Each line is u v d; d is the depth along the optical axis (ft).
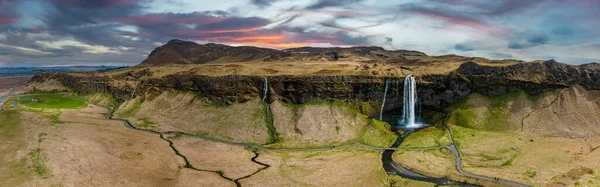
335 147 568.82
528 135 593.42
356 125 649.20
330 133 621.72
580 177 417.69
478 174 441.27
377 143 586.86
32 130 587.68
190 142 581.53
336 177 432.66
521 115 647.56
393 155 524.52
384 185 410.72
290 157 513.04
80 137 554.05
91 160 445.78
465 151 535.60
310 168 464.24
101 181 387.96
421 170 459.73
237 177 425.28
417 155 521.65
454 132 622.95
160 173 425.69
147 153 495.00
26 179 378.73
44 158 440.04
